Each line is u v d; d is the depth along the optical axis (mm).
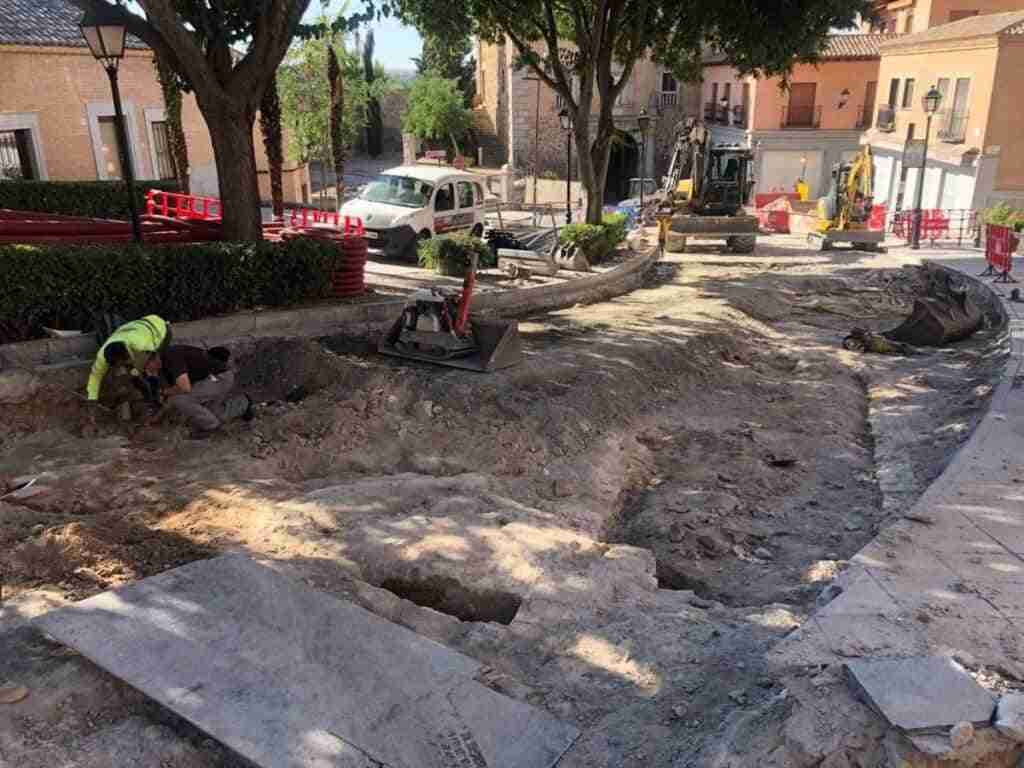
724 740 3832
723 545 6934
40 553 5527
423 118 40875
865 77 37656
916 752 3604
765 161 38688
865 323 15672
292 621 4648
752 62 18109
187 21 10977
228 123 11070
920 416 10141
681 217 24375
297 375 9586
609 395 9797
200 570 5055
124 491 6562
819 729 3783
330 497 6543
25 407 7906
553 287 14820
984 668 4355
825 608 4984
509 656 4840
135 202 10164
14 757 3711
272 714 3943
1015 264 19375
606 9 18406
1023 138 26312
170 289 9805
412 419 8641
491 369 9719
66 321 9141
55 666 4309
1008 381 10055
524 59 18906
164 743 3855
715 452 9133
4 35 18156
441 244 14992
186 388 7781
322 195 30125
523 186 36000
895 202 33438
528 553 5895
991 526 6164
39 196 17109
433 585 5629
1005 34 25500
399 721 3998
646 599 5582
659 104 42188
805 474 8602
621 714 4277
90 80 20281
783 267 21312
